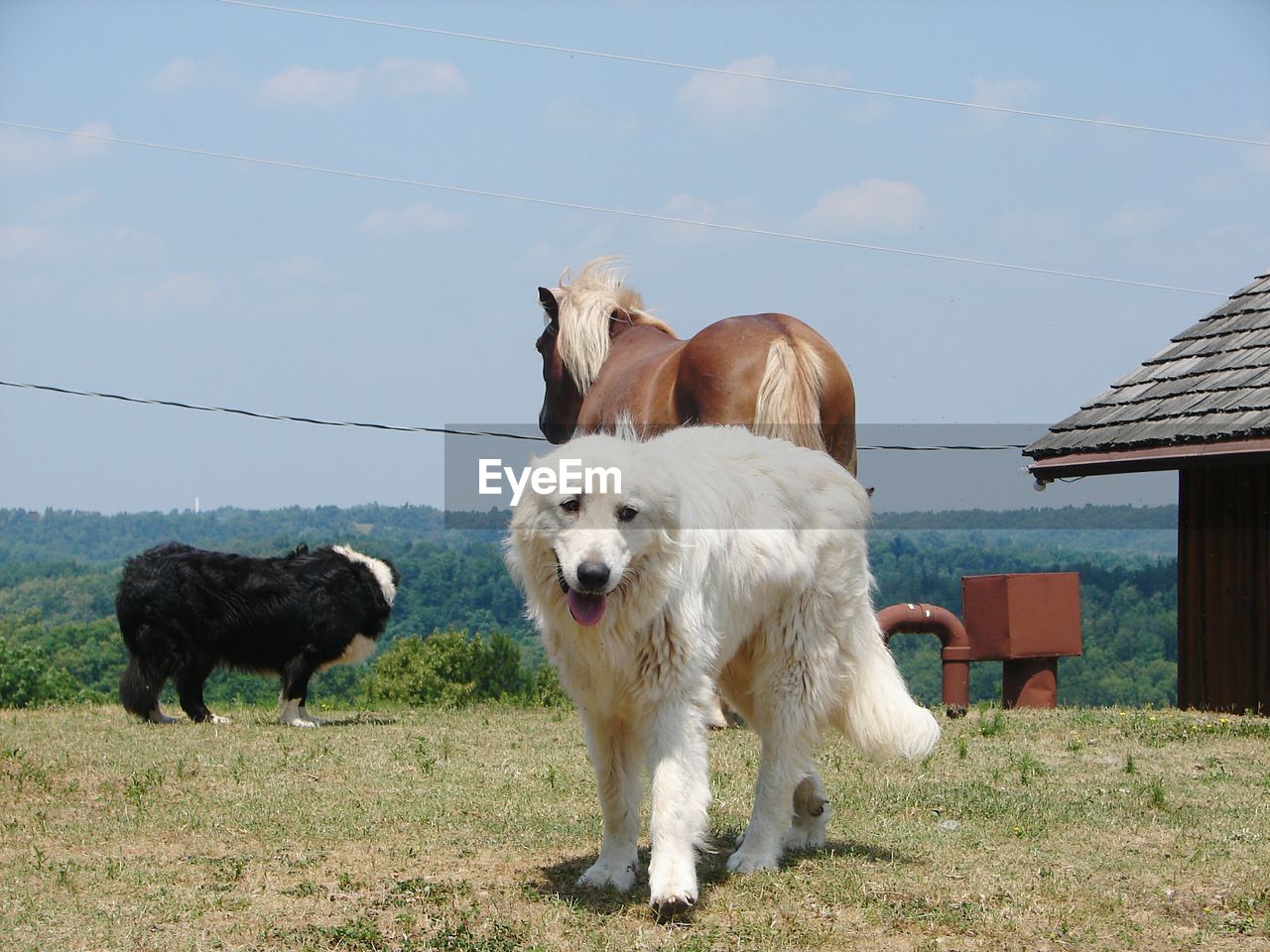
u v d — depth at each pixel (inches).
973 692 1487.5
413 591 1971.0
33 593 3329.2
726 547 213.9
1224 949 183.2
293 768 332.8
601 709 208.8
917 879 217.3
